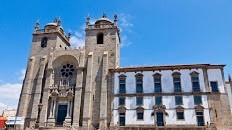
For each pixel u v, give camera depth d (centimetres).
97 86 5691
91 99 5562
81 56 6044
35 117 5566
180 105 5012
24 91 5947
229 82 5888
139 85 5425
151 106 5141
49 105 5738
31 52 6512
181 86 5200
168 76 5366
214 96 5012
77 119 5359
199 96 5034
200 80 5181
